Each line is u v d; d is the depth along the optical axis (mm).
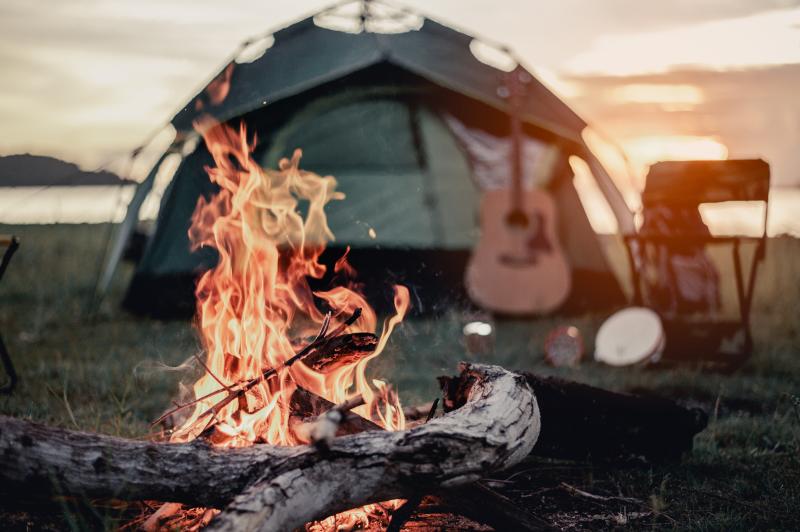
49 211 20156
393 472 2674
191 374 5648
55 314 8031
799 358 6453
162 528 2957
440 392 5316
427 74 8117
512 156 8102
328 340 3586
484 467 2764
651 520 3346
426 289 7914
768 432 4539
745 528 3246
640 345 6410
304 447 2865
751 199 6352
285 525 2520
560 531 2934
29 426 2730
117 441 2816
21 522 3119
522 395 3186
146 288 8031
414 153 8305
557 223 8469
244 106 7766
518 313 8039
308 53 8234
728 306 8352
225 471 2807
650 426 3898
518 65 8656
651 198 6699
